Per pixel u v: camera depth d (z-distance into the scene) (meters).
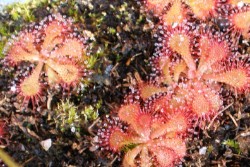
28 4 0.24
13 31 0.23
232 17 0.23
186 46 0.22
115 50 0.23
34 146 0.21
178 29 0.23
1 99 0.22
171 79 0.22
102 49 0.23
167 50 0.23
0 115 0.22
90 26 0.23
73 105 0.22
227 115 0.22
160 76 0.22
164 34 0.23
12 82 0.22
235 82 0.22
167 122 0.21
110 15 0.24
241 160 0.21
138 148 0.21
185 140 0.21
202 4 0.23
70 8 0.24
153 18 0.23
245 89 0.22
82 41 0.23
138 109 0.21
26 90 0.22
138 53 0.23
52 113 0.22
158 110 0.22
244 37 0.23
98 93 0.22
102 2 0.24
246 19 0.23
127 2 0.24
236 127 0.21
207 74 0.22
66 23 0.23
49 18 0.23
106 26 0.23
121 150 0.21
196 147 0.21
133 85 0.22
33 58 0.22
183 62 0.22
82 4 0.24
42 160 0.21
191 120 0.21
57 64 0.22
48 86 0.22
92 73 0.22
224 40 0.23
